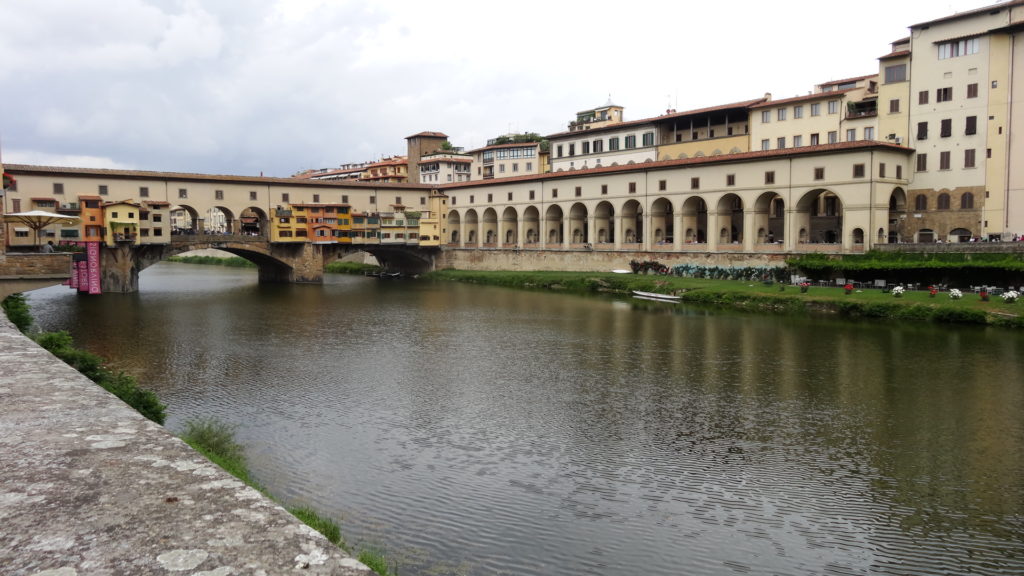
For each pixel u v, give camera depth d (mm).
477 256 119812
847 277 69812
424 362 44469
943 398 34562
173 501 6215
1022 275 58531
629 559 18797
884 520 21156
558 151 124500
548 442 28344
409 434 29344
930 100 74500
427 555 18719
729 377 39531
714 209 87062
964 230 72375
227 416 31672
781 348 47844
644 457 26578
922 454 26750
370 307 74688
